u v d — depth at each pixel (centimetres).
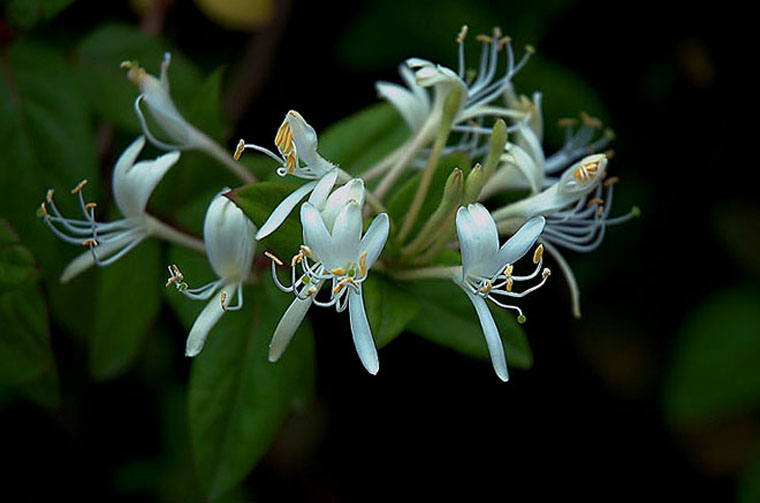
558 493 61
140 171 43
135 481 56
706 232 57
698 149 56
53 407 46
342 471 60
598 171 42
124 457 56
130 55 48
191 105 46
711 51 56
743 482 54
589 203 44
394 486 60
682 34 55
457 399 60
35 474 56
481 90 45
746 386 54
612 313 58
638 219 56
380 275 43
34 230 46
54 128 46
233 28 54
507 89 45
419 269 43
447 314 44
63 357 54
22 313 45
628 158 56
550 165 46
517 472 61
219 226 42
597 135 54
